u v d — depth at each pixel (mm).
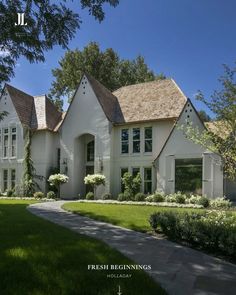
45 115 32094
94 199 26812
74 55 47250
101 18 11500
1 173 32281
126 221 12000
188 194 23609
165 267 6465
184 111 23969
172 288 5312
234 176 14281
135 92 30328
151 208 17359
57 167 31359
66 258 6484
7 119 32312
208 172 22922
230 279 5848
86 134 30266
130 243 8578
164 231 10031
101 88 30297
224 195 23047
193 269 6387
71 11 11570
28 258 6383
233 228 8078
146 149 27031
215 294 5098
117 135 28281
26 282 5113
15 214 13789
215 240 7914
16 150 31656
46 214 14469
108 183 27344
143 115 27359
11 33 11617
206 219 9375
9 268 5746
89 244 7770
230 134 13836
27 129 31250
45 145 31109
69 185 29078
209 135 14906
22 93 34125
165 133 26328
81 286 5004
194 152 23609
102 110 28094
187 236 8828
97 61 47188
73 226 11156
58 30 11711
